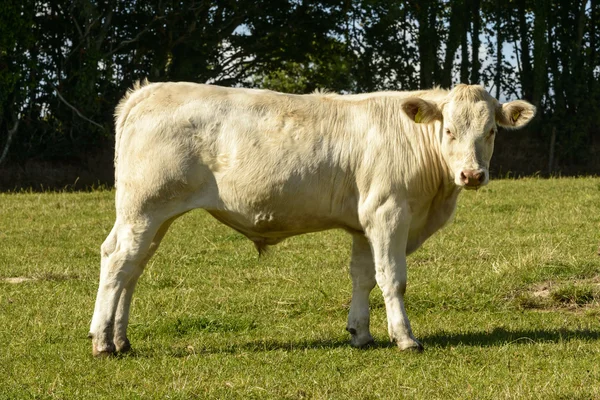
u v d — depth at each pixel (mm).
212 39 34594
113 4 32281
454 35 38062
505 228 14102
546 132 37750
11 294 10242
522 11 39125
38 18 32750
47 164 33562
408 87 39344
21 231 15047
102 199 19172
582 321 8469
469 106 7293
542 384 6375
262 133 7449
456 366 6965
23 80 31297
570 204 16281
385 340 8000
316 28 36344
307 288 10336
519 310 9141
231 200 7496
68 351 7734
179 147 7398
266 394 6355
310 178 7422
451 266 11234
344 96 7812
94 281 11055
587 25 40188
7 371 7125
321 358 7332
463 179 7180
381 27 37125
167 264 12133
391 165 7430
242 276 11203
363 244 7832
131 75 34938
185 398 6273
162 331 8492
